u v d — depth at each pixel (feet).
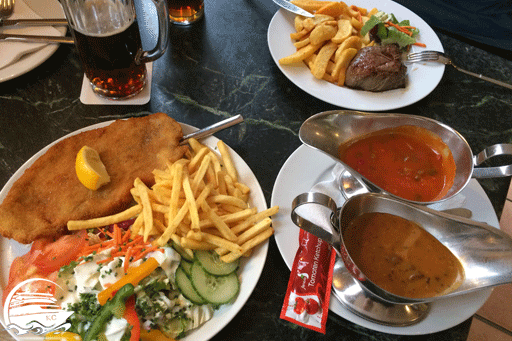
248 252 1.48
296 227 1.54
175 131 1.73
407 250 1.41
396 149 1.66
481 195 1.68
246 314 1.45
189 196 1.46
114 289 1.32
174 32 2.25
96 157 1.61
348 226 1.43
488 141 2.01
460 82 2.22
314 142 1.57
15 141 1.80
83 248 1.45
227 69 2.15
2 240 1.49
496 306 2.42
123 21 1.66
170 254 1.42
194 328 1.35
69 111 1.90
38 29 2.03
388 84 2.00
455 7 2.90
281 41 2.15
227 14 2.37
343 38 2.05
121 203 1.57
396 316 1.37
